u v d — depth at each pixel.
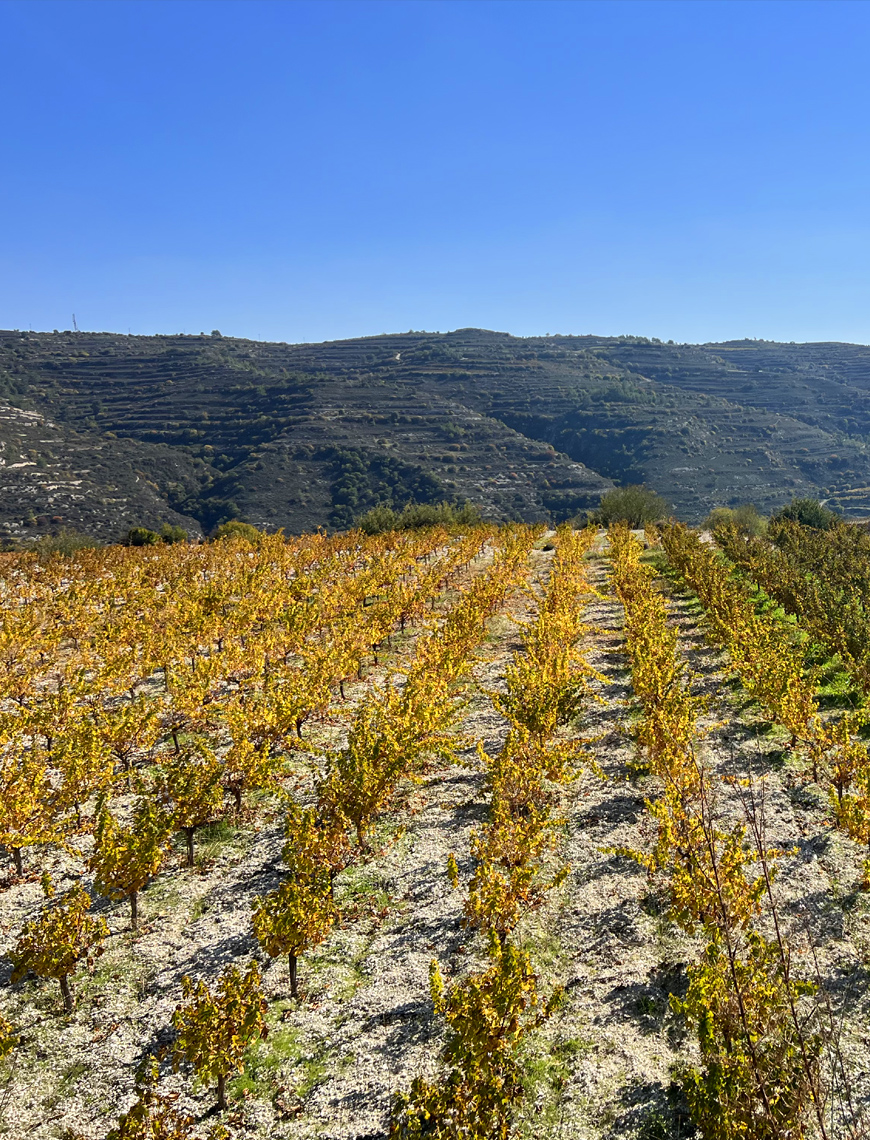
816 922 8.52
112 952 9.16
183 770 11.21
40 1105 6.98
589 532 48.00
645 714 13.48
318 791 11.27
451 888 10.07
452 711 15.08
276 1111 6.75
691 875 7.84
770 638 16.05
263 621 23.20
